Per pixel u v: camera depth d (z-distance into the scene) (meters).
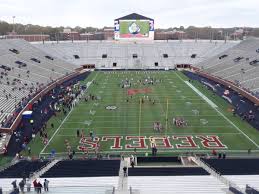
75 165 29.22
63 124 46.66
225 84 72.81
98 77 88.06
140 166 29.95
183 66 106.94
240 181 22.69
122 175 24.56
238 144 38.47
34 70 81.25
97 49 115.00
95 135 41.97
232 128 44.22
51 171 26.89
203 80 82.06
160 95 64.31
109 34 196.88
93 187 19.77
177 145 38.34
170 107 55.06
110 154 35.78
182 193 20.12
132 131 43.25
